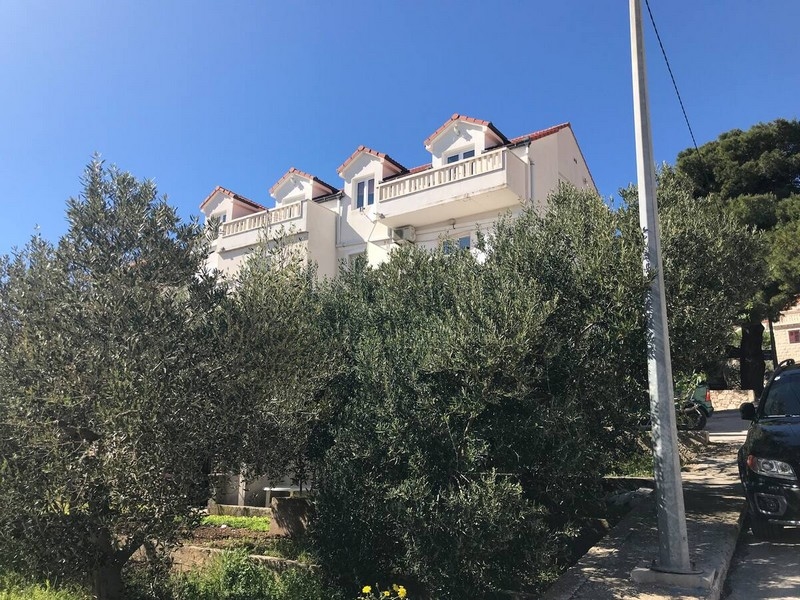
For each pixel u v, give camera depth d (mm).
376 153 18969
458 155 17594
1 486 4211
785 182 21781
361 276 7953
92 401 4141
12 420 4160
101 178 4781
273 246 6305
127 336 4254
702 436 14102
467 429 5188
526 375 5004
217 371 4660
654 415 5145
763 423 6852
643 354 5715
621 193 7332
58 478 4137
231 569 6230
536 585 5340
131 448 4102
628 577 5078
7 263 4879
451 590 5020
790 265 15344
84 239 4637
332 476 5828
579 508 6207
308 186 20891
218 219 5363
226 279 5426
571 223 6426
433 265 6969
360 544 5738
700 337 6477
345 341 6445
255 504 10734
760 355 23875
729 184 21797
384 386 5539
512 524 4832
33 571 4582
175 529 4586
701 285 6824
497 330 5035
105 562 4820
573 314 5840
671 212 6875
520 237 6555
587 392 5652
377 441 5555
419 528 5090
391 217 16641
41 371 4148
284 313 5301
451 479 5254
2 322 4602
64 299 4379
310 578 6082
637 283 5340
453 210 15953
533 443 5172
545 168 16562
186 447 4383
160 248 4711
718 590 4902
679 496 5031
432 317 5863
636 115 5520
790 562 5781
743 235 7578
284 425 5160
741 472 6664
